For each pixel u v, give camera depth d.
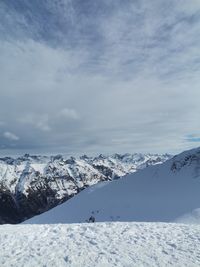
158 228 22.75
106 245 18.47
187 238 20.06
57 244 18.66
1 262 15.77
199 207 127.56
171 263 15.78
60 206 192.62
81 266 15.29
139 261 16.00
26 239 19.67
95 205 175.62
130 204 165.38
